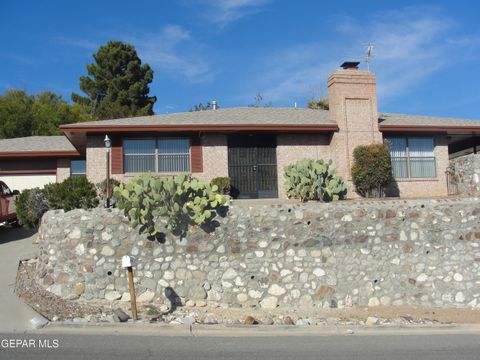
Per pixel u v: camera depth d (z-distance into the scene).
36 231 17.09
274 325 9.68
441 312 11.75
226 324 9.61
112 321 9.40
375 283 12.09
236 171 20.81
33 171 25.20
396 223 12.48
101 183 17.89
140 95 46.97
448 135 23.86
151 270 11.27
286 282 11.66
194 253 11.48
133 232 11.41
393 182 21.77
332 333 9.63
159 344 8.18
